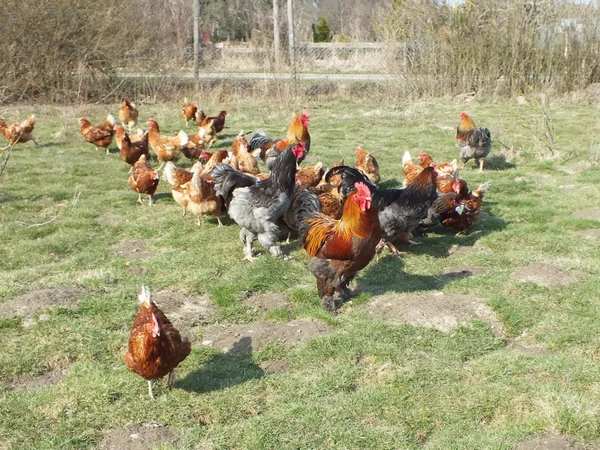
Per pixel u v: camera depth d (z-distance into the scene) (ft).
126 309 10.11
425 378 8.28
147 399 7.98
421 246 12.89
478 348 8.97
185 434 7.39
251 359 8.86
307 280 11.33
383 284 11.13
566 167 19.11
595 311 9.74
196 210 13.79
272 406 7.86
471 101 32.42
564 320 9.54
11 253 12.41
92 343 9.14
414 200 11.71
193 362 8.72
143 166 15.85
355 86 34.58
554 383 8.05
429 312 9.86
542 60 33.24
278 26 36.27
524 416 7.50
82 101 31.32
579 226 13.52
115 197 16.30
